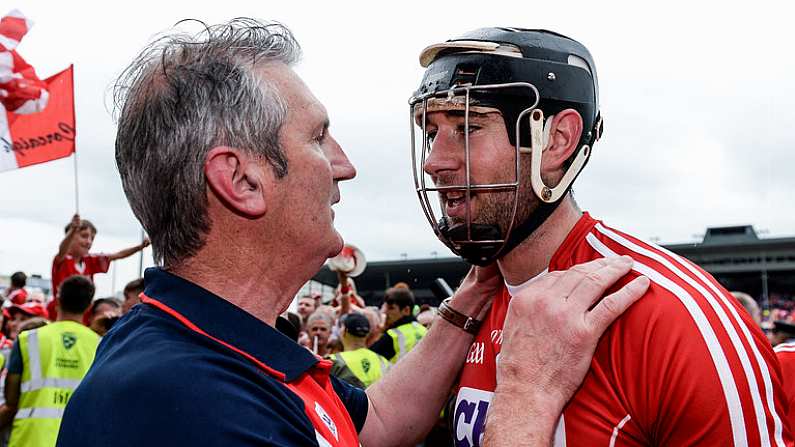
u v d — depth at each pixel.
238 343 1.19
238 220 1.23
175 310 1.18
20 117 5.45
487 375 1.63
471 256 1.53
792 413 2.33
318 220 1.29
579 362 1.34
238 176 1.22
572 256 1.54
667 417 1.27
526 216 1.50
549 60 1.49
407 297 6.23
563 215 1.57
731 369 1.25
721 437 1.23
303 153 1.26
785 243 29.83
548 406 1.32
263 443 1.04
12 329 7.82
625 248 1.50
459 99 1.44
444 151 1.49
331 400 1.40
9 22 5.37
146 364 1.06
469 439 1.61
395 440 1.84
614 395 1.33
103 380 1.08
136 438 1.00
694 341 1.26
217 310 1.19
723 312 1.32
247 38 1.29
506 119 1.45
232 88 1.21
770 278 33.50
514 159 1.46
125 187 1.26
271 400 1.12
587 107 1.53
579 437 1.35
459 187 1.46
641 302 1.34
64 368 4.57
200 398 1.03
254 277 1.27
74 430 1.05
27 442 4.39
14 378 4.53
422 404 1.86
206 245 1.24
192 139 1.18
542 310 1.38
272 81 1.25
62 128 5.59
